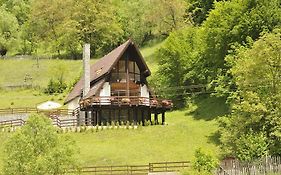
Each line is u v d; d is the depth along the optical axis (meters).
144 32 146.50
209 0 135.50
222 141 62.19
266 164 53.06
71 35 144.25
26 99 114.44
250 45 75.00
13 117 96.12
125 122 78.44
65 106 105.06
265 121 61.44
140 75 82.38
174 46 97.12
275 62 63.28
